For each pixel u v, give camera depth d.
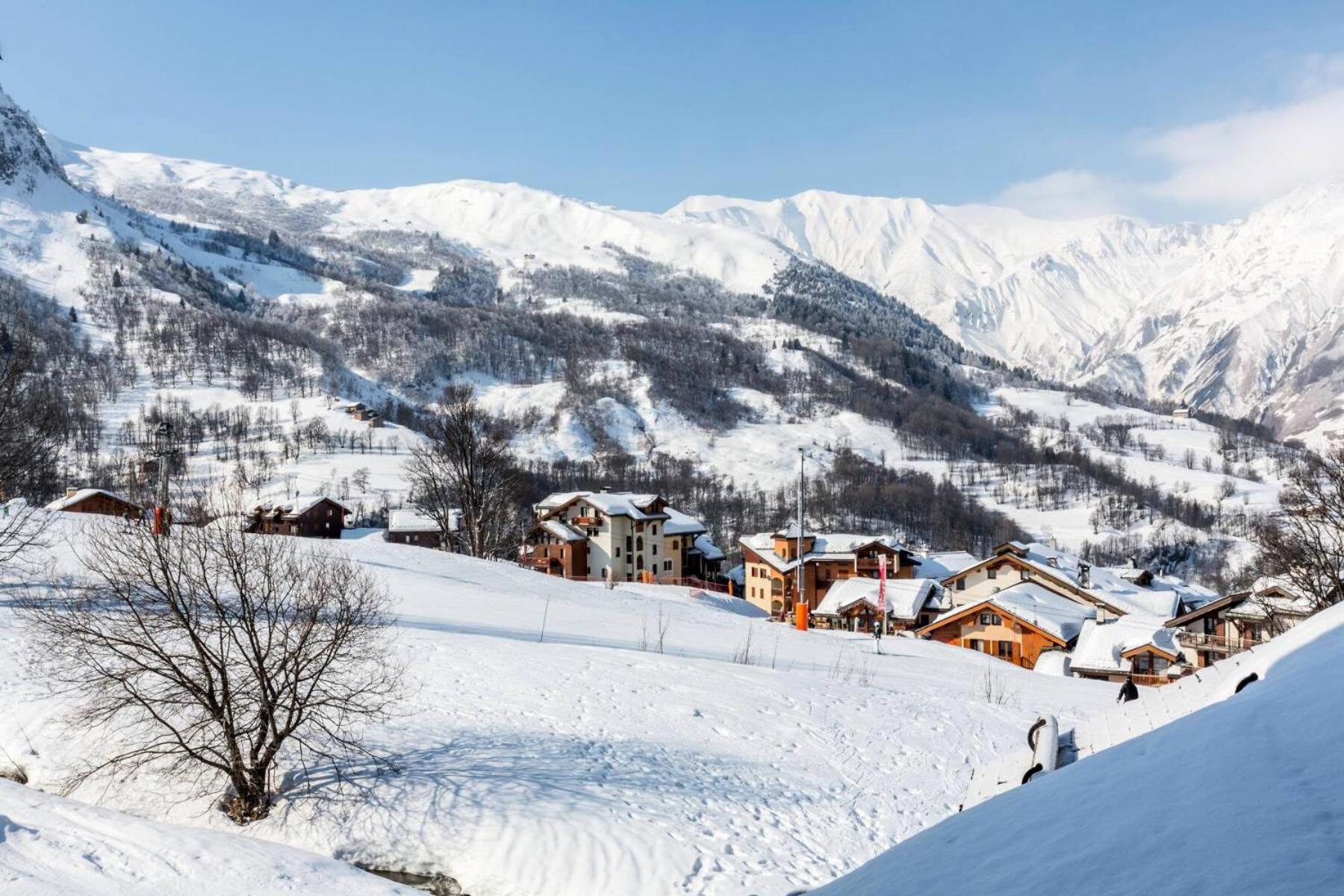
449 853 15.45
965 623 56.53
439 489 59.06
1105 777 5.93
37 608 19.30
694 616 42.84
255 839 15.34
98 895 11.84
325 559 22.92
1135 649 47.38
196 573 18.16
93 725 17.95
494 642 27.53
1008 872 4.80
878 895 5.43
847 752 21.38
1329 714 5.20
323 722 19.20
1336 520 34.50
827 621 64.94
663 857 15.34
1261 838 3.87
